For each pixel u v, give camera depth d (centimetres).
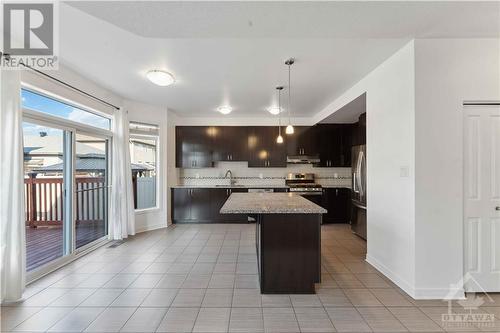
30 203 406
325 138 602
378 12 192
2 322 207
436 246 244
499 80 244
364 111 462
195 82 371
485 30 226
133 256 363
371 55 281
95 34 238
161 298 247
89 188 418
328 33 221
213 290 263
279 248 258
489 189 252
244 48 267
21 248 242
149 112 513
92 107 380
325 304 236
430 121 244
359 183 452
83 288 266
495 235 252
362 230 446
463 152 251
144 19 194
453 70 244
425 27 218
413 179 246
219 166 631
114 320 211
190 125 609
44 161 321
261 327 202
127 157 459
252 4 177
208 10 182
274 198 331
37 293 255
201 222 583
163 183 542
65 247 344
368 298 246
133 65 310
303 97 447
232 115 599
